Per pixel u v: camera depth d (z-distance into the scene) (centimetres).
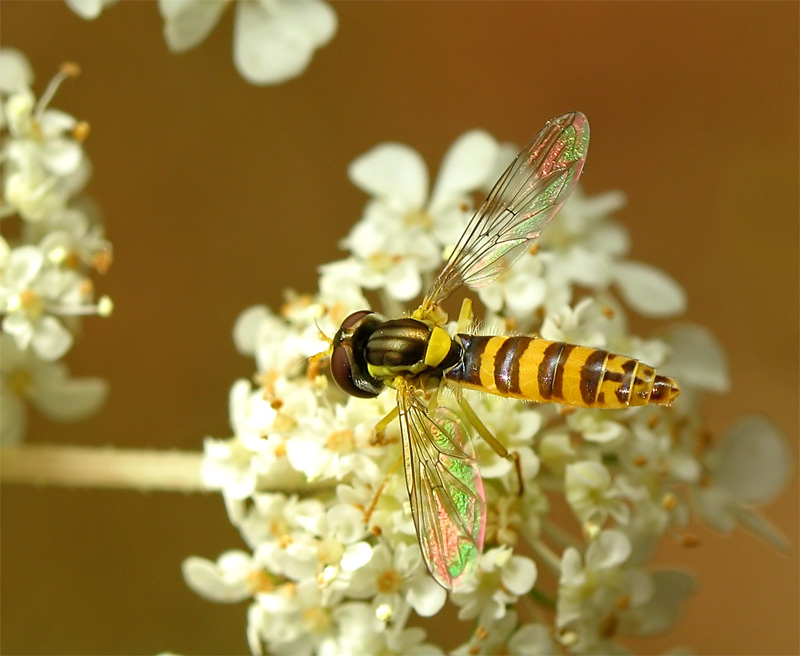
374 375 9
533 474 9
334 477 9
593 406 9
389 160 10
